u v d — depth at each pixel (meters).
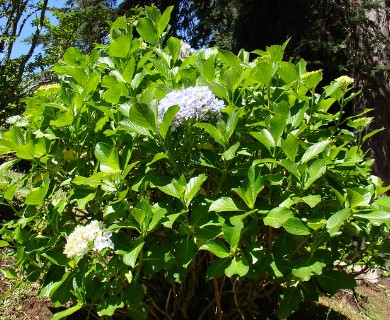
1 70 8.07
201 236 1.85
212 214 1.93
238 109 1.98
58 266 2.06
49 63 8.80
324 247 2.40
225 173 2.05
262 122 2.07
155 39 2.54
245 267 1.76
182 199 1.84
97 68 2.68
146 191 2.06
